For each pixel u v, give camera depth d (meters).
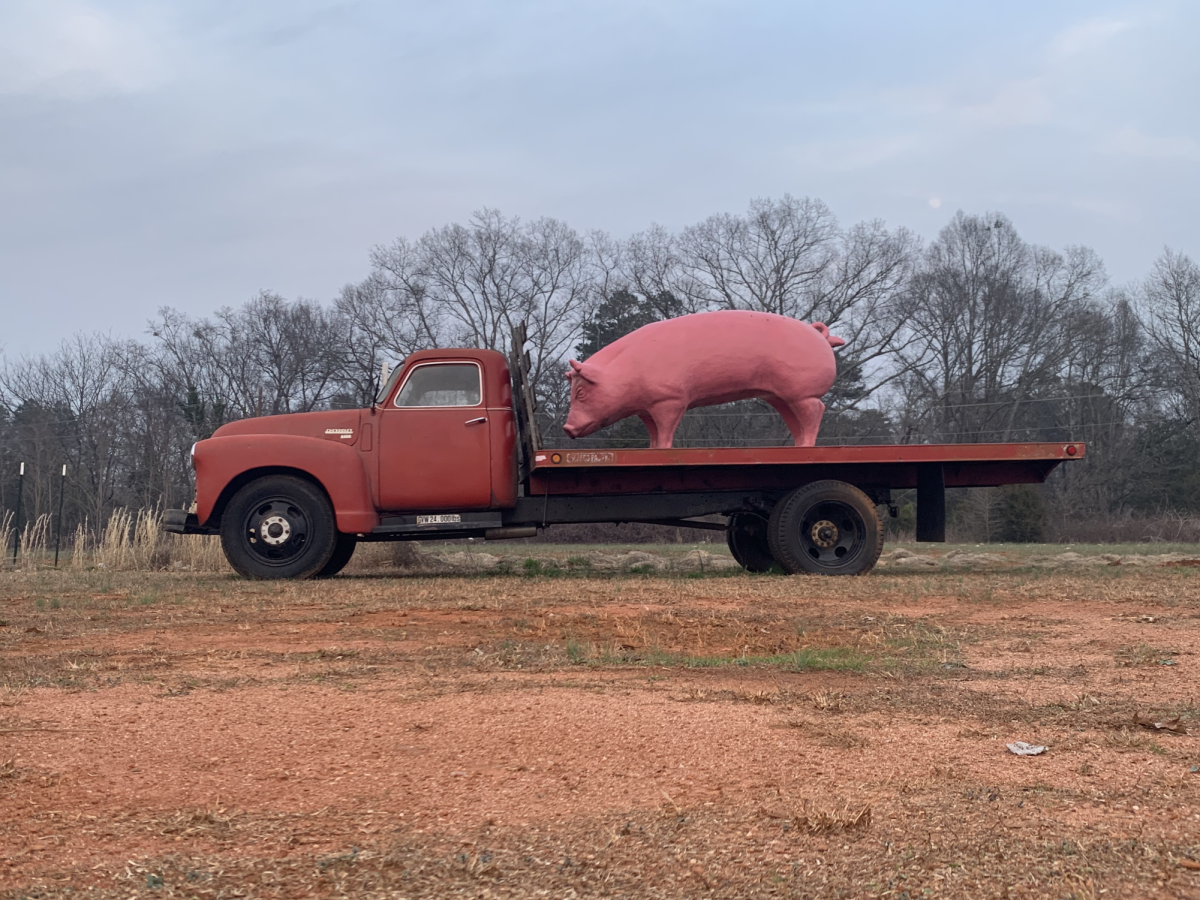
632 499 11.78
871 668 5.32
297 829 2.85
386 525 11.23
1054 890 2.36
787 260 36.78
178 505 38.94
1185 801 3.02
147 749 3.72
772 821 2.86
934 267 40.62
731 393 12.19
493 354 11.50
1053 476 43.25
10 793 3.19
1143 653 5.70
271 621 7.55
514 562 15.08
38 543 18.14
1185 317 42.81
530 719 4.13
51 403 41.94
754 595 9.13
